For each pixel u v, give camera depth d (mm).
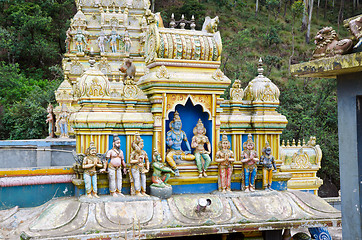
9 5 36125
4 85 29219
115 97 7332
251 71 31906
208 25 8078
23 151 12758
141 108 7484
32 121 25297
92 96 7055
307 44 39625
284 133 25812
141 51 14898
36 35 34000
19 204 7207
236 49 34906
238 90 8164
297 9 38062
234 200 7277
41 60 34969
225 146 7453
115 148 6828
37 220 6172
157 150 7145
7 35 32656
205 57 7605
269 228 6820
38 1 36312
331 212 7402
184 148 7750
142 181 6945
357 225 4227
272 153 8172
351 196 4309
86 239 5785
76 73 14141
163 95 7207
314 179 11539
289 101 30234
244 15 42594
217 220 6703
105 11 15172
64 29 35281
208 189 7621
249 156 7605
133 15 15359
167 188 6938
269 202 7375
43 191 7379
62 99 14180
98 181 6961
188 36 7637
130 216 6402
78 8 14906
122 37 14711
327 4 48594
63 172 7504
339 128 4496
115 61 14539
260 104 8172
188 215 6688
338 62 4031
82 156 6727
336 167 24266
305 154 11461
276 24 42344
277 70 35031
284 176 8070
